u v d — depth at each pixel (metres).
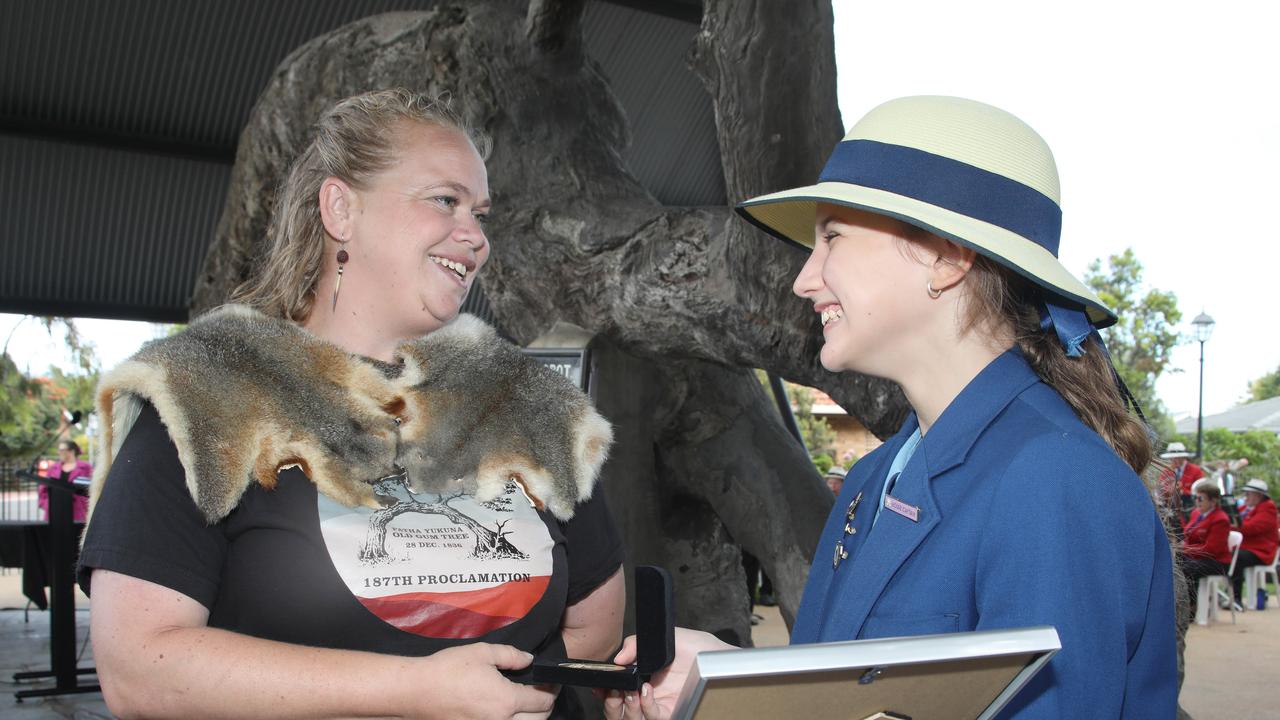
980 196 1.28
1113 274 30.61
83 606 9.88
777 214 1.58
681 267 3.51
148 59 8.13
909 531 1.29
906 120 1.33
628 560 4.65
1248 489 10.99
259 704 1.31
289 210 1.64
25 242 9.05
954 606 1.22
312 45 4.84
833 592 1.46
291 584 1.42
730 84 3.19
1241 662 7.41
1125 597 1.17
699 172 10.52
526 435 1.66
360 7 8.18
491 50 4.10
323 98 4.68
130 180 8.93
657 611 1.31
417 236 1.59
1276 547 10.83
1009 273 1.32
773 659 0.95
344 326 1.64
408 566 1.47
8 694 6.20
